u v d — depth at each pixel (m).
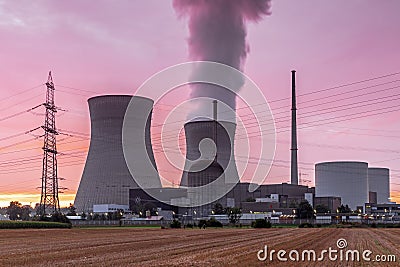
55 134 93.12
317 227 85.88
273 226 92.25
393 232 60.03
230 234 52.94
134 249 30.16
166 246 32.91
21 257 24.91
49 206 94.06
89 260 23.23
